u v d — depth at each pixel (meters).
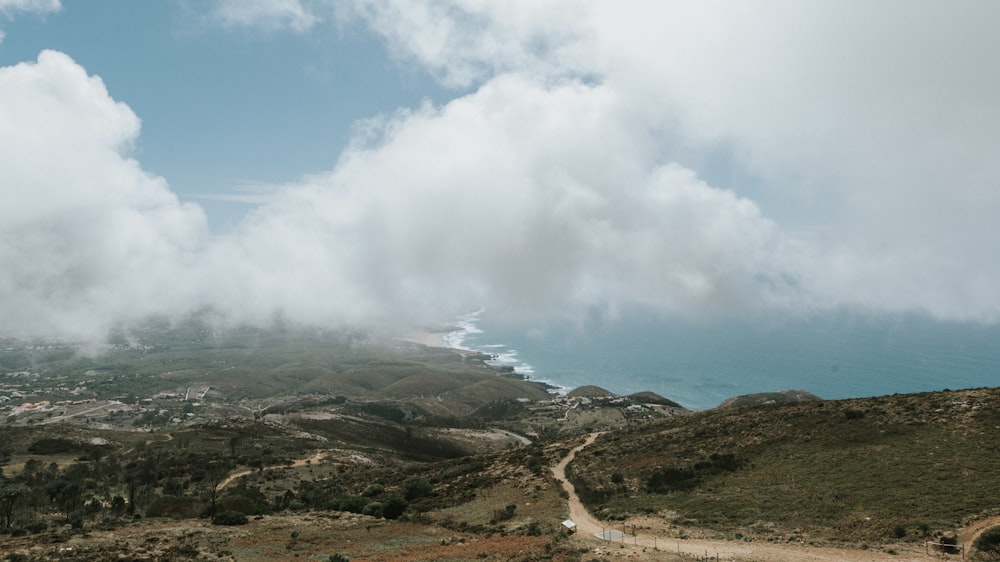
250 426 185.62
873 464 60.78
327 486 104.81
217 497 88.81
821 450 68.44
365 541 54.62
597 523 59.28
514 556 45.34
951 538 43.00
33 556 44.62
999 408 68.19
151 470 120.38
